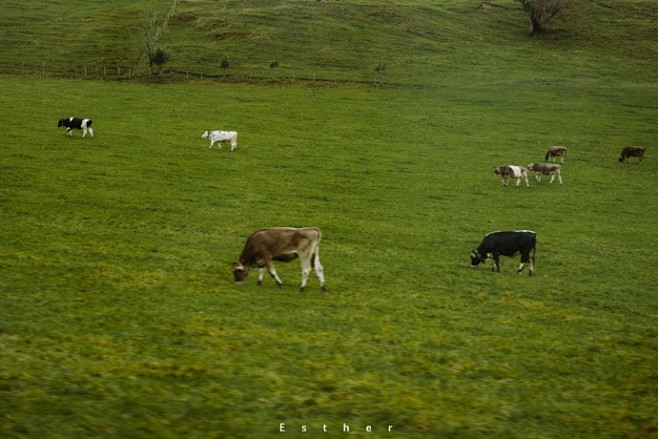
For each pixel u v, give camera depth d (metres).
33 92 78.12
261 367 14.77
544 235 37.88
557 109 82.06
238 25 123.50
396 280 26.56
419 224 38.72
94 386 12.61
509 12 149.12
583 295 26.20
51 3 139.38
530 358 17.41
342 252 31.20
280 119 71.56
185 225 34.22
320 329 18.61
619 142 68.12
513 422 12.98
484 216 41.72
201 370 14.10
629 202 47.62
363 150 59.94
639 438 12.66
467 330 19.95
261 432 11.38
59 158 48.06
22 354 14.09
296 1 145.00
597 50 125.06
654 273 30.88
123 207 36.78
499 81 100.19
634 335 20.92
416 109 79.81
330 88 91.88
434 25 132.25
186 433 11.05
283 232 23.05
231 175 47.72
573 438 12.48
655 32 138.25
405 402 13.28
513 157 60.19
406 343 17.81
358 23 129.25
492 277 28.30
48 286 21.22
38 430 10.60
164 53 97.19
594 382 15.95
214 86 90.56
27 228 30.41
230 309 20.05
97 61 102.25
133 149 53.41
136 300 20.36
